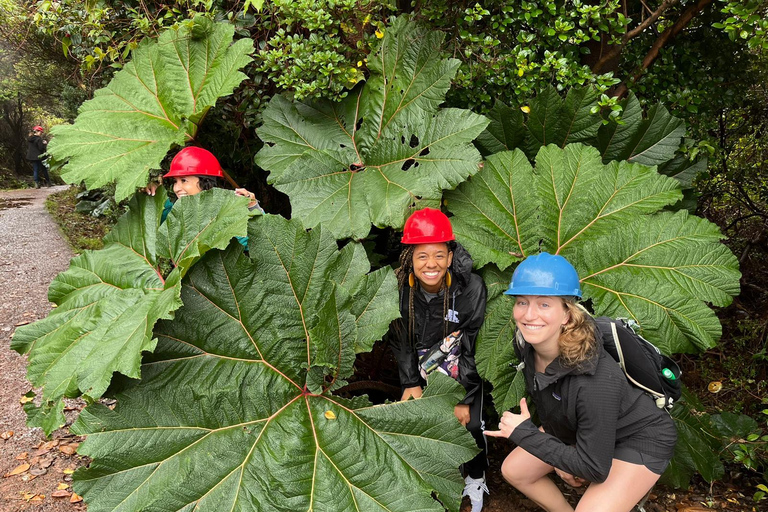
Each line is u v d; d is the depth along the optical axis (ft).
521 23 10.44
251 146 11.10
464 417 8.25
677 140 9.71
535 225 8.86
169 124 9.46
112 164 8.70
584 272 8.68
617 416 6.06
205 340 6.90
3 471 8.61
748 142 15.06
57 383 6.42
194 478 6.26
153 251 7.69
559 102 9.43
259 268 7.15
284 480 6.41
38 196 40.96
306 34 9.82
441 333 8.14
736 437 9.21
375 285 7.63
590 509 6.22
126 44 10.42
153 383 6.58
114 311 7.16
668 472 8.38
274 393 7.06
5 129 59.11
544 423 7.03
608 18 9.77
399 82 9.42
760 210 15.16
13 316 14.78
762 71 11.91
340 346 7.22
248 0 8.80
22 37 13.26
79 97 27.12
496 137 9.78
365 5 8.90
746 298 14.97
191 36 9.61
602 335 6.31
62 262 20.25
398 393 10.05
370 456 6.80
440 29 10.19
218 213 7.01
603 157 10.09
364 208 8.47
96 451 6.14
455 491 6.99
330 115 9.79
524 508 8.61
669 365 6.32
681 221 8.57
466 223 8.79
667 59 11.02
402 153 9.03
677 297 7.99
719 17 10.89
